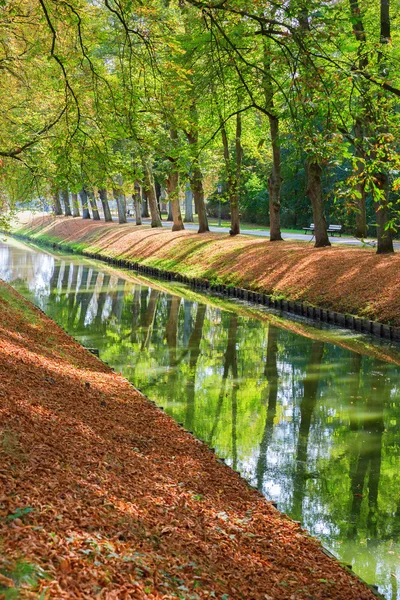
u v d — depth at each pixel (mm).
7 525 6711
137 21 12461
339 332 27609
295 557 9438
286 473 13680
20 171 25328
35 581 5559
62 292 41188
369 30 27375
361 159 9227
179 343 26219
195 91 15375
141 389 19641
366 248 36438
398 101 14422
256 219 73938
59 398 13977
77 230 83188
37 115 24953
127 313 33375
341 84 9266
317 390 19453
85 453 10648
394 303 27078
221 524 9750
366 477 13570
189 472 11977
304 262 35906
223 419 16984
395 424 16594
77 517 7652
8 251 75188
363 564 10312
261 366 22375
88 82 15836
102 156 14805
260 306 34875
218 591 7316
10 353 16203
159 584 6680
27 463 9008
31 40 19344
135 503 9219
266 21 9602
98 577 6152
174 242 54375
